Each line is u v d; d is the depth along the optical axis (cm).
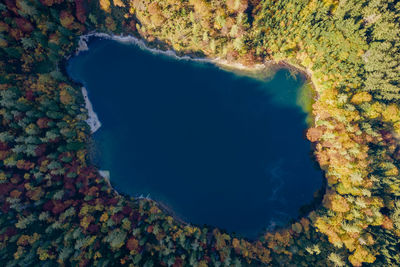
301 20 8231
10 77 7981
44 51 8675
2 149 7669
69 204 8156
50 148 8331
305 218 8675
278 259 7988
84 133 9219
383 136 8131
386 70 7581
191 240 8388
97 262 7481
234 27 8094
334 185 8494
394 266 7106
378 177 7775
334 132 8212
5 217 7525
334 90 8338
